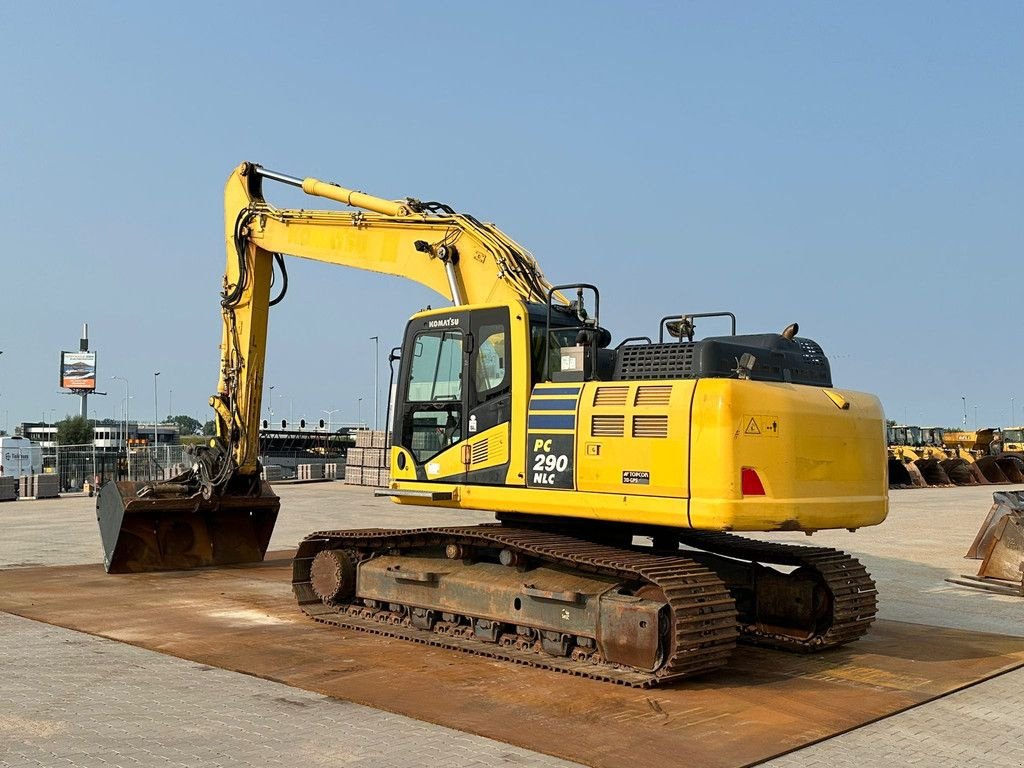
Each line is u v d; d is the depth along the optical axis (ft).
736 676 27.40
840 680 27.02
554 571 29.66
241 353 46.06
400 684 25.71
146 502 45.03
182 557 47.57
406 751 20.07
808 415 26.66
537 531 31.32
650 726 22.20
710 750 20.51
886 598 42.73
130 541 46.06
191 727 21.54
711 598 26.11
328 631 32.94
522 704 23.89
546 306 30.48
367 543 35.22
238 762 19.21
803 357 29.81
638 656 25.98
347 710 23.15
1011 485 143.23
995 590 44.16
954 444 170.81
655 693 25.17
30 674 26.50
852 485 27.78
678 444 25.81
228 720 22.13
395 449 33.27
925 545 62.44
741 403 25.38
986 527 55.21
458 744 20.66
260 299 45.88
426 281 36.94
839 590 29.76
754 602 32.19
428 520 78.18
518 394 29.58
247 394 46.14
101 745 20.20
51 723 21.77
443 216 36.60
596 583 28.09
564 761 19.71
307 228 42.39
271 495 48.57
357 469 131.85
